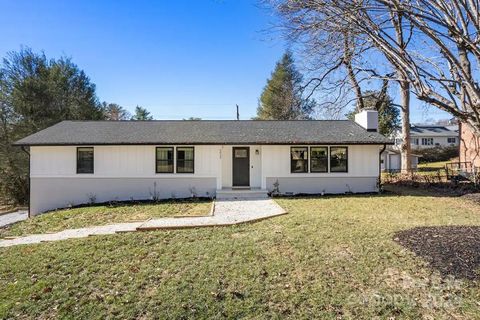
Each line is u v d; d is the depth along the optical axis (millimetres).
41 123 22188
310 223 8156
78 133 14391
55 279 5227
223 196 13625
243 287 4711
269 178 14195
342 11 4789
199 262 5664
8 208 18797
